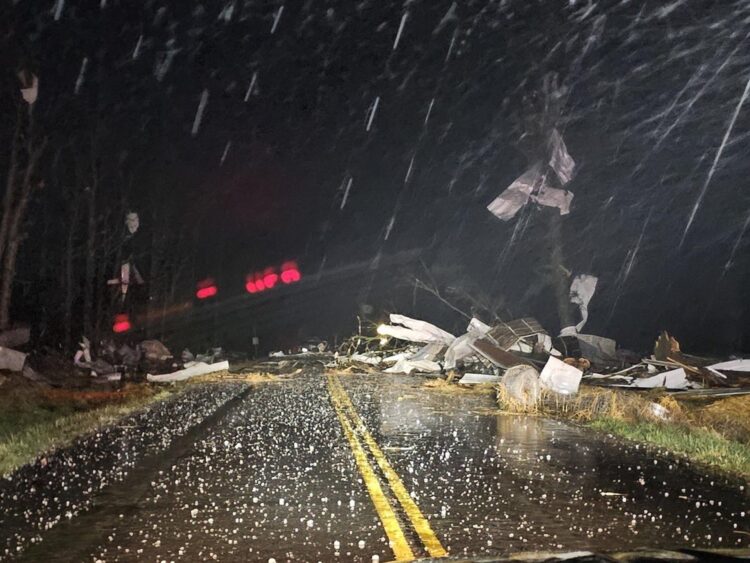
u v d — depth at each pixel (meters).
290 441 16.66
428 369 41.84
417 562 3.75
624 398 20.75
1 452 14.19
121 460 14.05
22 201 31.56
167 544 8.34
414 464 13.59
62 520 9.46
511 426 19.56
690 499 10.65
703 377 26.56
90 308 41.88
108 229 43.38
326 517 9.58
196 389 33.38
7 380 25.92
